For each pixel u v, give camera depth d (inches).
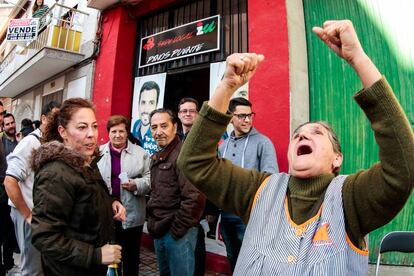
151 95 197.5
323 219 37.7
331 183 41.0
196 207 84.5
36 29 268.2
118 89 210.1
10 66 389.7
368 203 36.7
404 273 103.3
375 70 36.6
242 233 101.3
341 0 127.0
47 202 53.4
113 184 113.5
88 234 57.9
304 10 137.3
